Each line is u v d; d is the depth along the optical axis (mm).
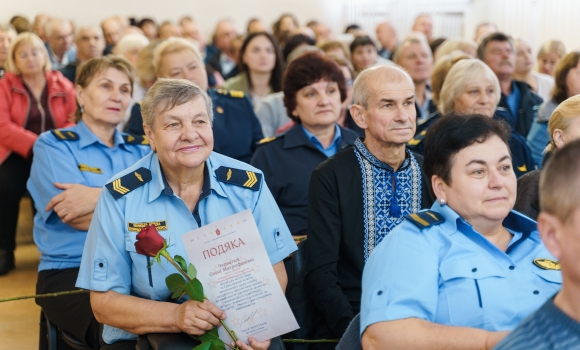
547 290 1649
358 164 2320
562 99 3734
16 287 3877
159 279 1926
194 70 3676
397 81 2268
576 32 8914
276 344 1877
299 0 11773
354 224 2295
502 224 1760
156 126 1924
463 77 3391
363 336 1577
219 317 1780
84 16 10352
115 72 2932
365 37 6273
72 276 2652
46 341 2639
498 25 10305
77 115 3072
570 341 994
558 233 1040
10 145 4098
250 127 3842
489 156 1651
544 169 1080
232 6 11359
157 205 1970
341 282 2312
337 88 3072
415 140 3285
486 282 1612
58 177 2854
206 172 2033
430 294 1579
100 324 2160
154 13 10867
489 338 1436
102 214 1954
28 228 5172
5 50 5668
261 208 2062
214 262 1806
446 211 1695
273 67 5125
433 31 10992
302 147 3072
